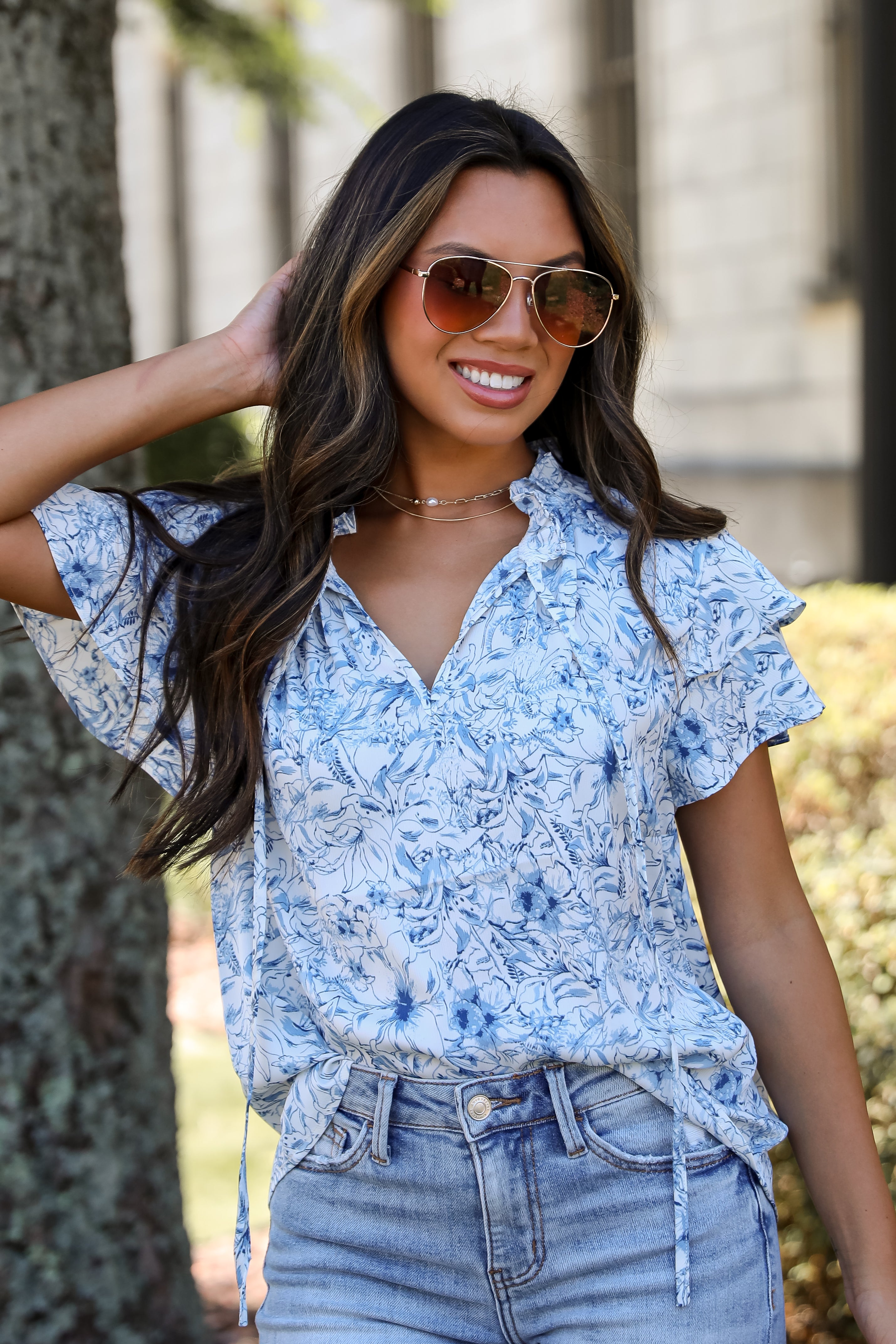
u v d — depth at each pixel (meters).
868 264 9.11
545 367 1.80
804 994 1.79
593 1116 1.64
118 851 2.90
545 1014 1.63
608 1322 1.63
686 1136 1.66
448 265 1.75
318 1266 1.71
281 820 1.72
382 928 1.65
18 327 2.71
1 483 1.79
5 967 2.79
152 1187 2.96
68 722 2.82
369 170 1.82
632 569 1.73
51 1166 2.83
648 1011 1.68
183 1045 5.89
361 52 13.23
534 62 11.62
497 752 1.64
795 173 9.83
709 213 10.45
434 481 1.86
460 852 1.64
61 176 2.77
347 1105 1.70
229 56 5.29
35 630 1.92
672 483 1.96
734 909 1.81
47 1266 2.81
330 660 1.74
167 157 16.20
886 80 8.97
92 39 2.84
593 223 1.83
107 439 1.84
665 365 10.80
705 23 10.28
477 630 1.71
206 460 7.17
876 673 4.71
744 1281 1.66
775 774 4.29
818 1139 1.77
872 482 9.23
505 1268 1.64
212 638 1.80
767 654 1.77
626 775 1.66
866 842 3.75
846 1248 1.75
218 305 15.75
